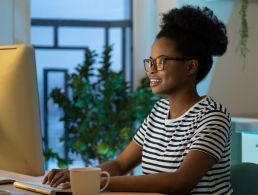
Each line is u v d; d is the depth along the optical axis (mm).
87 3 4809
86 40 4809
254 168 1735
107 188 1547
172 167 1691
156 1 4238
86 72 3824
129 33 4762
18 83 1528
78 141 3750
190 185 1580
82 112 3791
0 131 1593
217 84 3629
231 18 3588
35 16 4719
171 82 1730
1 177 1802
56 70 4777
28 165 1571
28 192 1541
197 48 1742
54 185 1562
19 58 1521
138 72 4676
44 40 4746
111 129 3773
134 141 1932
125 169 1940
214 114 1677
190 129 1691
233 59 3631
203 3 3586
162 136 1766
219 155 1630
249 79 3695
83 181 1392
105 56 3873
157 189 1556
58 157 3898
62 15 4781
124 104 3822
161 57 1732
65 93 4160
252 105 3723
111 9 4801
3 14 4078
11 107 1552
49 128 4695
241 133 3354
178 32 1745
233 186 1771
